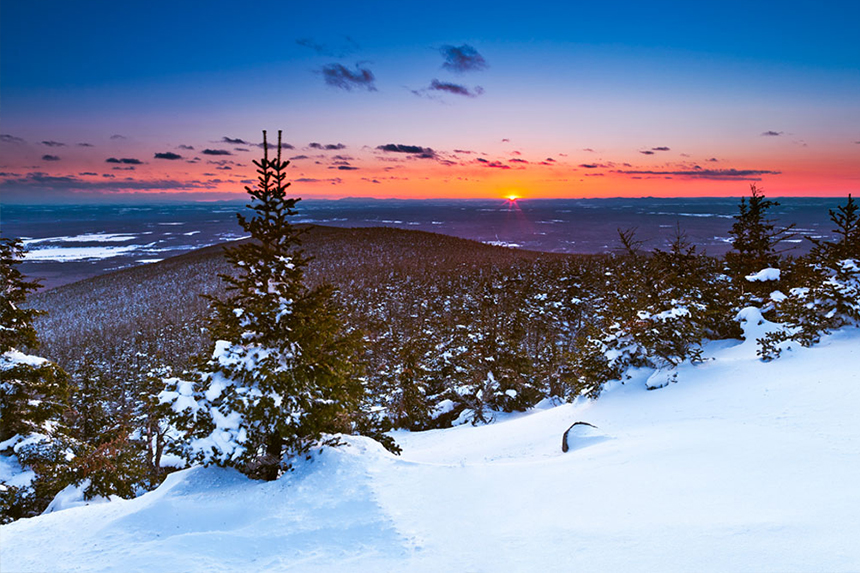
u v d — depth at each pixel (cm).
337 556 766
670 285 2423
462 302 9200
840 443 958
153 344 9831
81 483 1527
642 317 2147
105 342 11756
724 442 1109
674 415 1631
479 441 2470
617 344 2280
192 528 918
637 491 871
